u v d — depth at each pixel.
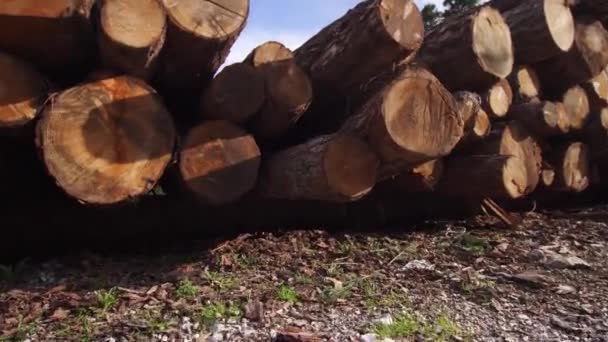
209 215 4.85
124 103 3.85
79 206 4.49
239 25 4.11
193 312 3.37
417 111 4.12
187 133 4.32
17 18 3.53
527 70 6.08
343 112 4.92
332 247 4.66
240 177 4.43
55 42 3.72
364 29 4.24
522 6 5.96
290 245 4.66
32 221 4.40
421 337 3.26
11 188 4.32
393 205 5.61
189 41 4.01
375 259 4.45
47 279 3.99
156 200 4.73
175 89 4.51
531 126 5.82
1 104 3.60
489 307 3.73
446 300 3.80
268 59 4.55
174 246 4.76
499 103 5.58
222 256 4.30
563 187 6.35
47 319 3.31
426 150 4.12
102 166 3.77
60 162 3.66
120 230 4.62
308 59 4.85
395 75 4.50
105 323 3.26
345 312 3.50
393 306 3.64
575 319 3.57
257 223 5.02
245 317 3.34
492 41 5.36
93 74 3.85
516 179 5.31
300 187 4.46
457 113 4.22
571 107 6.30
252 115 4.50
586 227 5.62
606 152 6.56
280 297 3.60
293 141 5.18
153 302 3.51
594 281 4.21
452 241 4.95
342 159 4.20
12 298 3.57
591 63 6.22
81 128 3.72
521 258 4.62
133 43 3.68
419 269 4.25
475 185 5.38
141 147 3.90
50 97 3.66
